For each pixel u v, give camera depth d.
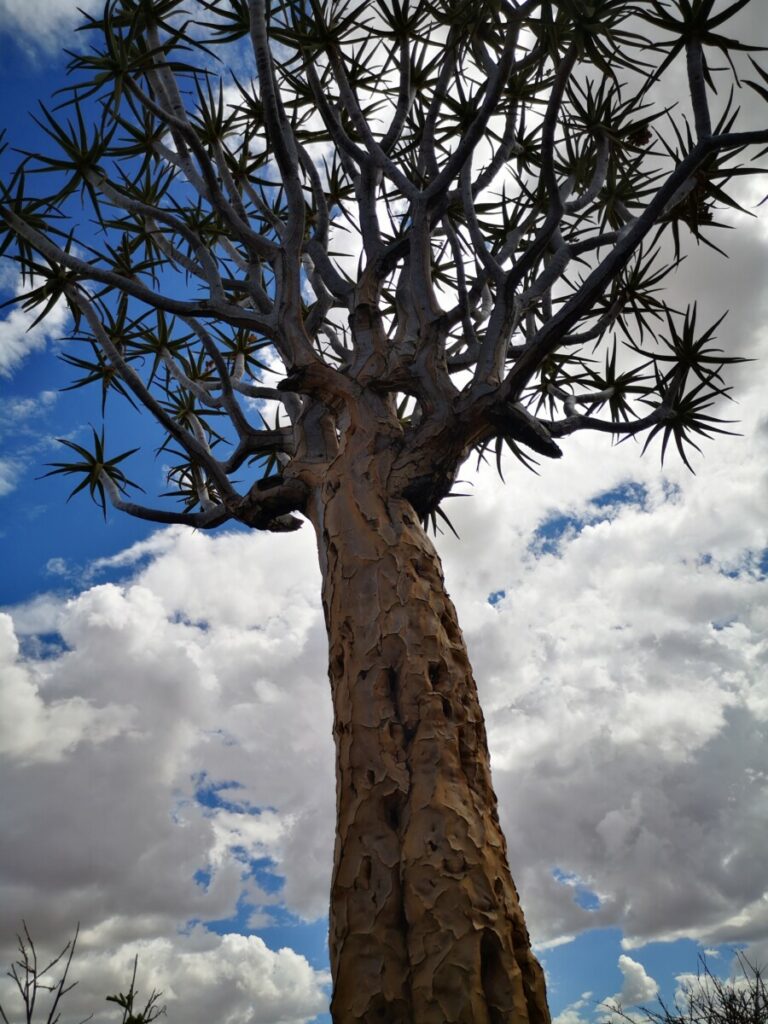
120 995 3.73
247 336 7.11
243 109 6.27
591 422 5.39
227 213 5.16
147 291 5.21
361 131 4.95
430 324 4.69
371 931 3.22
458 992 3.02
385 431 4.53
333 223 6.72
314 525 4.63
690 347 5.39
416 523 4.30
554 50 4.48
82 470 6.22
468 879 3.24
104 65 5.18
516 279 4.55
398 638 3.82
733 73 4.21
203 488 6.35
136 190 6.55
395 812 3.47
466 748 3.63
